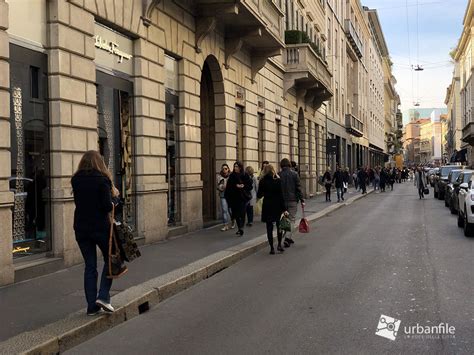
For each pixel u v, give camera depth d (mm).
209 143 17719
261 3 17203
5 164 7699
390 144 116625
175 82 14219
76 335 5715
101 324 6164
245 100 19875
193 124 14898
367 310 6785
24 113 8547
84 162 6238
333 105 43000
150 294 7410
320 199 30734
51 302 6844
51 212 9047
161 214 12836
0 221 7574
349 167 52562
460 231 15164
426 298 7336
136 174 12023
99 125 10719
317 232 15633
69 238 9164
